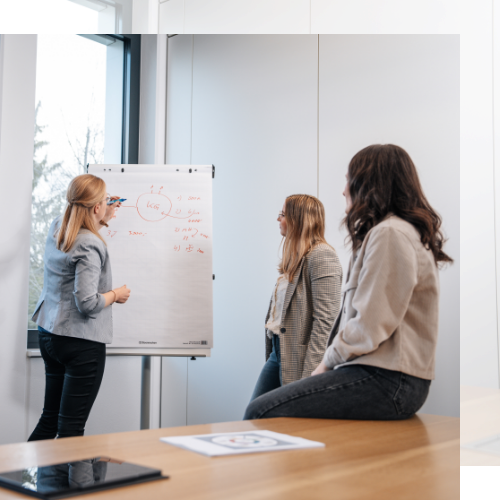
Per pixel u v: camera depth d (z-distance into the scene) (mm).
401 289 1246
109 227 2416
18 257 2389
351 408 1291
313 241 1944
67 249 1927
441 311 1841
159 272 2383
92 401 1977
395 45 2191
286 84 2580
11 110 2385
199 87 2953
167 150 3072
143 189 2449
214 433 1129
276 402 1338
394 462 935
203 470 843
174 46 3084
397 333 1269
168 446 1000
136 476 772
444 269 1851
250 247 2686
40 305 1999
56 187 2752
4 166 2355
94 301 1903
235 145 2773
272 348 2096
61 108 2809
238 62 2781
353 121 2318
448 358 1828
